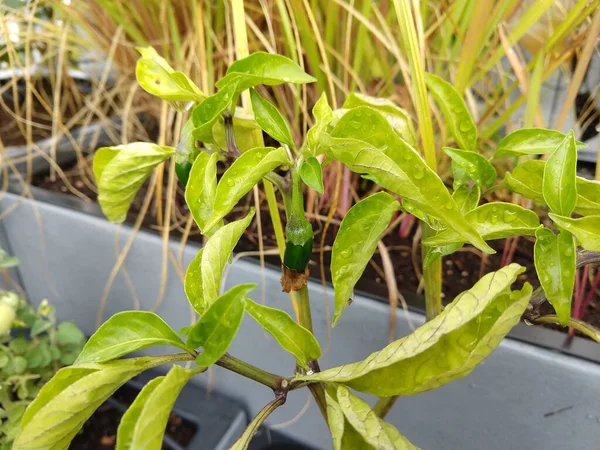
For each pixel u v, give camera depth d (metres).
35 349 0.43
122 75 0.55
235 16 0.24
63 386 0.17
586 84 0.42
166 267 0.41
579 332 0.31
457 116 0.23
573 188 0.18
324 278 0.34
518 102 0.36
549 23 0.36
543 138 0.21
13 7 0.53
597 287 0.36
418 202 0.17
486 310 0.17
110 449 0.42
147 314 0.18
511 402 0.30
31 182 0.52
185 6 0.45
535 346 0.28
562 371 0.28
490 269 0.37
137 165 0.23
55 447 0.17
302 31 0.38
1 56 0.64
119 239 0.42
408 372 0.17
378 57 0.43
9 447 0.39
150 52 0.22
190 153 0.21
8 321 0.40
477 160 0.21
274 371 0.41
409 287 0.35
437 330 0.15
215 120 0.18
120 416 0.45
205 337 0.16
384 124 0.17
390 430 0.18
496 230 0.20
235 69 0.19
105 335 0.18
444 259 0.39
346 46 0.37
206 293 0.17
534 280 0.35
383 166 0.16
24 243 0.50
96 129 0.59
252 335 0.40
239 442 0.17
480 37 0.30
